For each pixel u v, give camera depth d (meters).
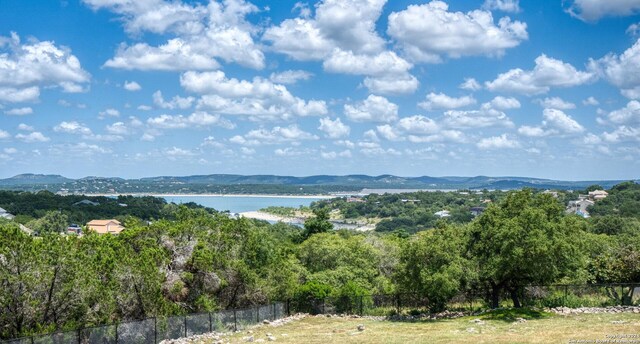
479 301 48.59
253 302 45.00
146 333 32.16
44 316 30.34
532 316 37.91
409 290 44.34
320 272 58.94
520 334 31.27
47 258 29.98
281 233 117.00
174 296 40.72
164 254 39.91
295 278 54.16
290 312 47.91
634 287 42.84
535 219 40.44
